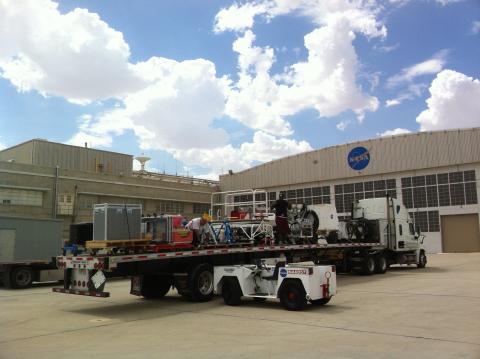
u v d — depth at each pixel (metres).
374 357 6.69
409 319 9.71
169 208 44.06
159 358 6.84
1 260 18.80
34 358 6.98
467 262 26.62
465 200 35.53
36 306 12.91
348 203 41.38
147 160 50.50
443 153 36.62
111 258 11.28
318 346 7.42
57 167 35.06
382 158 39.62
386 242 22.67
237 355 6.93
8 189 32.44
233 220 16.19
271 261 15.52
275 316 10.52
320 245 18.39
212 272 13.69
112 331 9.12
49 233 20.47
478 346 7.31
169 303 13.20
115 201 39.12
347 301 12.52
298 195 44.56
